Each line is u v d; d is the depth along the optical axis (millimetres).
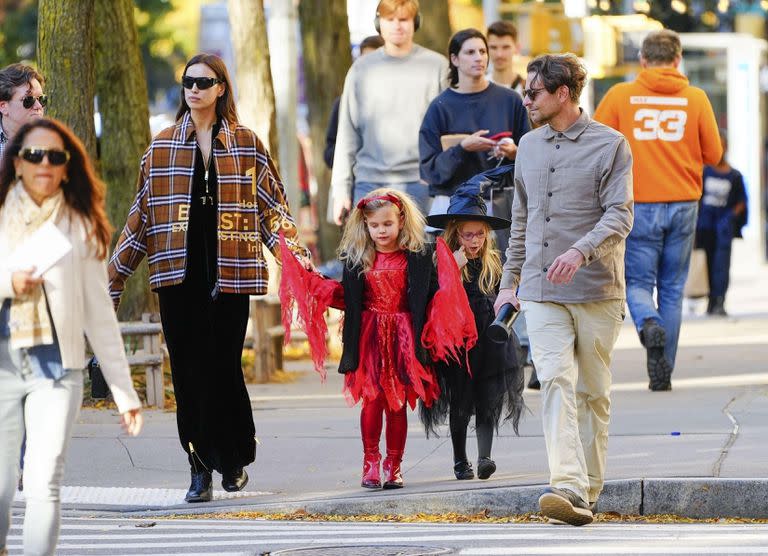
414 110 33000
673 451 24938
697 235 54531
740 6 76812
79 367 16125
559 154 21297
